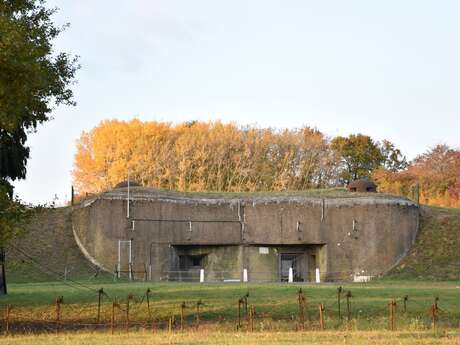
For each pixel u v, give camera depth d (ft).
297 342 82.33
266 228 235.61
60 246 228.63
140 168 338.13
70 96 115.75
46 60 106.93
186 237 233.14
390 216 233.76
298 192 248.11
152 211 231.91
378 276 225.97
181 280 231.09
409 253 232.12
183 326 107.34
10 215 101.35
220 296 127.44
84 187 341.62
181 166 339.57
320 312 105.19
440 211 251.60
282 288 137.39
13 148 126.72
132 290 136.26
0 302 123.65
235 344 80.53
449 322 107.86
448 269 218.38
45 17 108.88
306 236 234.58
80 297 127.85
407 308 117.08
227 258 235.81
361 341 83.25
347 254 232.53
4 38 91.25
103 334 97.66
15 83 93.81
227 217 236.02
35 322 110.93
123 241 227.81
